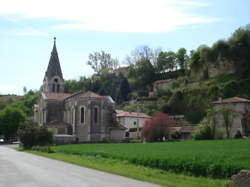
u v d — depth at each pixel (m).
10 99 170.88
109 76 128.00
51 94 81.12
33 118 98.94
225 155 25.58
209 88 92.62
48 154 41.25
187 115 91.12
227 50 105.88
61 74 83.50
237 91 89.69
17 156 39.03
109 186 16.03
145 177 19.11
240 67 101.38
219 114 62.41
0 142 86.19
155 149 38.41
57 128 72.12
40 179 18.56
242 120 67.12
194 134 64.69
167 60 132.38
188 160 22.20
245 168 18.44
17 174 20.95
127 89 124.44
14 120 84.94
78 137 71.06
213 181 18.02
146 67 129.88
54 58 83.50
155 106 104.12
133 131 84.50
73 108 72.88
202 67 111.94
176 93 98.38
